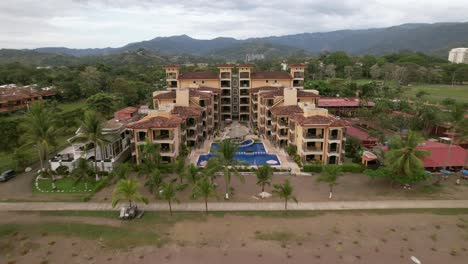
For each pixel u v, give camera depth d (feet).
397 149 146.41
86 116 160.76
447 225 120.06
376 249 105.29
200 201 141.28
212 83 318.65
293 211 131.85
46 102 341.41
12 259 100.89
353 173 175.94
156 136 189.06
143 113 273.13
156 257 101.50
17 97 359.66
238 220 124.47
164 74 633.20
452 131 191.52
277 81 319.47
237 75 339.77
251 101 311.27
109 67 629.51
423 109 250.78
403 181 144.87
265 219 125.08
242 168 179.52
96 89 454.40
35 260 100.42
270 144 235.40
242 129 267.39
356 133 237.45
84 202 140.87
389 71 586.45
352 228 118.11
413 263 98.73
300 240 110.32
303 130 185.88
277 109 232.53
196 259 100.48
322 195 147.02
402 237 112.16
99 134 158.92
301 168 179.01
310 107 211.00
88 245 108.06
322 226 119.55
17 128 189.06
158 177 138.72
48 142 160.86
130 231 116.57
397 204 137.90
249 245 107.65
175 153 193.36
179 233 115.03
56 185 159.43
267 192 150.20
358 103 345.31
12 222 123.44
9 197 146.10
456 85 567.18
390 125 239.71
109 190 154.10
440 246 107.24
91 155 183.01
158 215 128.98
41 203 140.05
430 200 141.59
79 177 152.05
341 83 490.49
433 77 577.02
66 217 127.44
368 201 140.77
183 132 211.00
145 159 154.10
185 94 237.66
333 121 185.98
